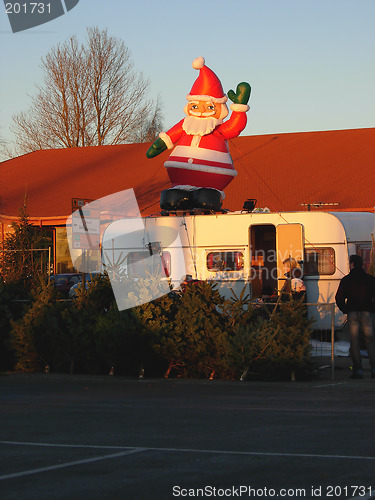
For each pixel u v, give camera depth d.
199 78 24.48
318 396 12.05
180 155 24.36
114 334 14.79
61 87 61.69
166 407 10.86
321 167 39.06
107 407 10.88
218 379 14.40
